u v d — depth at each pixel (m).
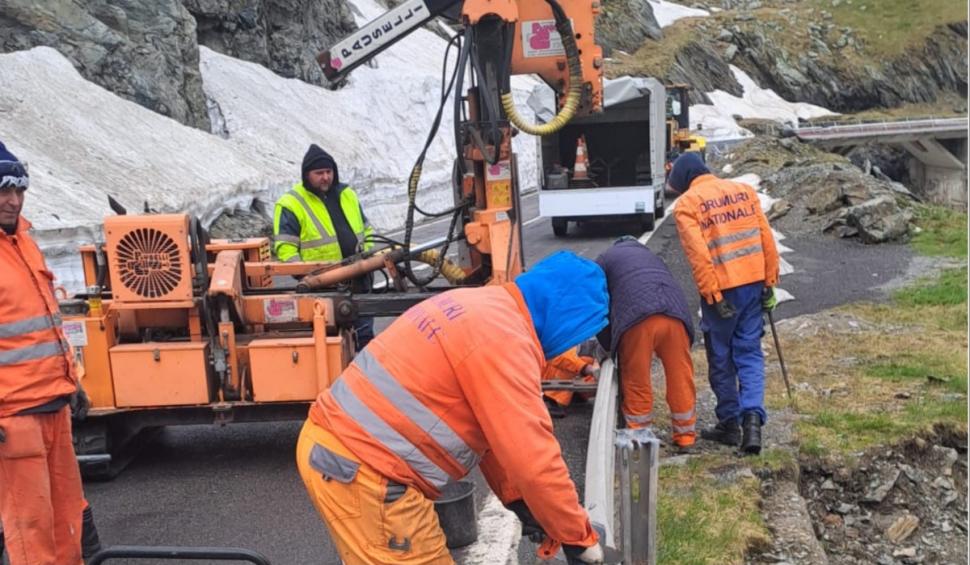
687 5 98.75
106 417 5.41
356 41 6.84
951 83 94.94
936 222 15.04
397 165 27.69
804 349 8.09
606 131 19.16
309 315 5.46
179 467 5.75
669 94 28.16
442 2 6.78
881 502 5.66
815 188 17.19
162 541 4.61
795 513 5.06
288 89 26.05
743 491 5.14
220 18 25.30
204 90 22.92
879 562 5.23
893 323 9.02
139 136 17.92
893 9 99.44
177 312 5.45
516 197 6.61
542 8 6.64
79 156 15.62
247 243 6.38
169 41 21.19
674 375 5.56
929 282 10.82
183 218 5.24
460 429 2.63
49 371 3.80
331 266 6.00
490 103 6.21
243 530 4.73
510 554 4.19
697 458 5.62
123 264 5.25
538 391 2.56
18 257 3.80
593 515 2.89
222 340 5.36
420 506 2.68
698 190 5.81
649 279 5.35
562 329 2.71
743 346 5.85
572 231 18.84
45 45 18.91
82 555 4.28
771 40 88.12
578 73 6.30
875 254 13.08
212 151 19.61
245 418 5.51
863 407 6.57
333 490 2.64
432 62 38.78
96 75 19.44
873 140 62.12
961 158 64.88
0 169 3.65
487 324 2.58
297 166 22.48
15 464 3.71
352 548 2.66
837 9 98.56
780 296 10.41
